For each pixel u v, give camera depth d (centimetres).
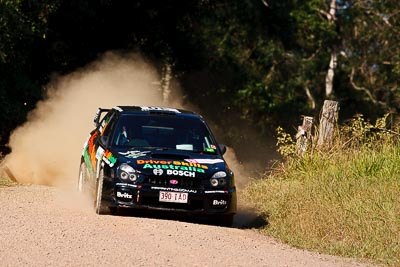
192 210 2803
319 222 2833
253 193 3556
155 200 2789
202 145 3033
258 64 9150
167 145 3000
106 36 6619
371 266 2366
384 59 10394
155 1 6756
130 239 2377
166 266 2072
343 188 3181
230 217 2894
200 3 6988
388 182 3253
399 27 10294
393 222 2750
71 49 6312
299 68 9762
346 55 10469
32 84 5703
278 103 9000
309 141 3897
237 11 8838
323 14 10206
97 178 2925
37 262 2028
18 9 5156
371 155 3562
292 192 3309
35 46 5916
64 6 6000
